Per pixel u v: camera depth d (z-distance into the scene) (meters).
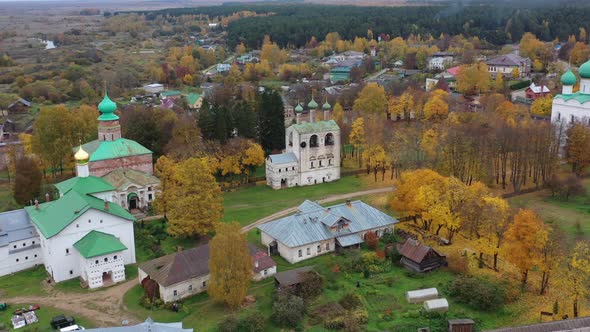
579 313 92.50
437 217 117.62
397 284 102.94
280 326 90.19
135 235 125.19
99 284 104.50
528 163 156.50
